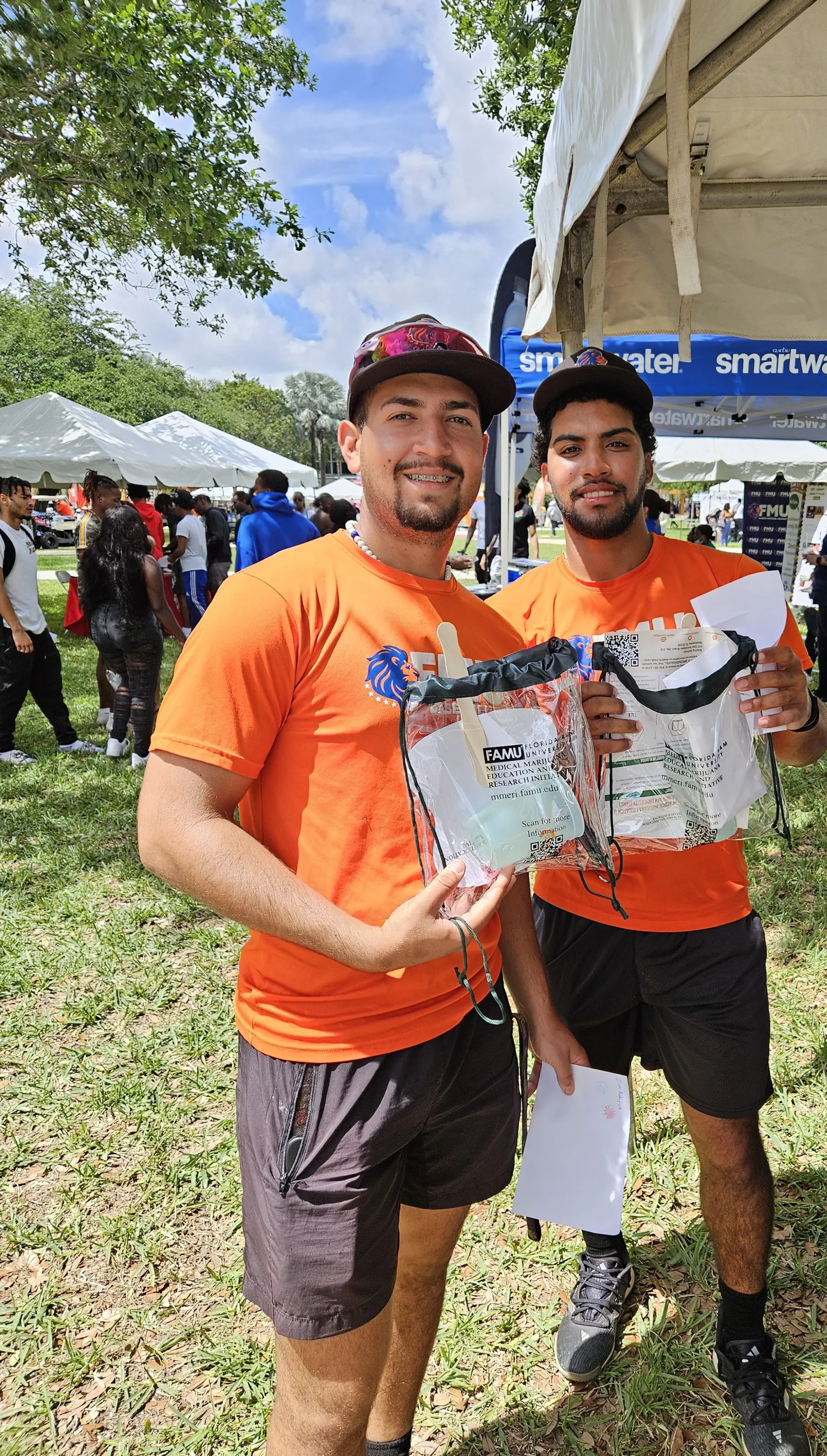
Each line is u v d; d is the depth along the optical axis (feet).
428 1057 4.09
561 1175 4.99
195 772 3.75
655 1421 5.93
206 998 11.48
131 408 147.02
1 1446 5.96
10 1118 9.30
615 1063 6.18
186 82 36.06
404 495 4.16
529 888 5.20
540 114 40.42
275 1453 4.03
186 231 33.94
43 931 13.29
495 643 4.69
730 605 4.96
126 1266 7.44
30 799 18.83
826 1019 10.36
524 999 5.15
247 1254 4.18
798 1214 7.52
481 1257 7.39
